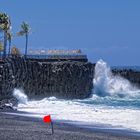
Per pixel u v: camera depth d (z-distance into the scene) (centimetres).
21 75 9269
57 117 6156
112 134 4669
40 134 4191
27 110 7019
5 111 6588
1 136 3928
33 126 4859
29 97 9394
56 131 4512
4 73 8712
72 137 4162
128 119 6062
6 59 9175
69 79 10588
